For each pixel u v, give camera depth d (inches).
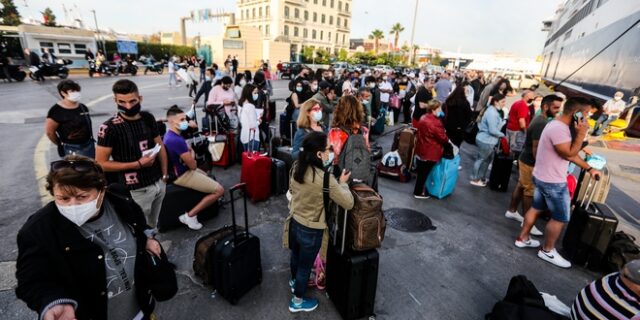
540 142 127.6
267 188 178.4
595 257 129.2
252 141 214.8
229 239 105.0
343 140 126.8
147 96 526.6
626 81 410.3
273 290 112.5
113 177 113.0
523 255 140.7
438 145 184.2
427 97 267.3
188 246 135.0
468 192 208.5
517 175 245.6
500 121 206.4
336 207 95.3
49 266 50.3
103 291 56.5
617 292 70.8
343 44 2856.8
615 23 475.2
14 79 634.2
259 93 257.8
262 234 146.9
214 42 1533.0
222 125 234.7
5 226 142.6
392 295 112.8
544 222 171.9
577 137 115.8
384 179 224.5
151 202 114.1
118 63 897.5
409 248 142.5
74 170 49.6
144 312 66.0
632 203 205.2
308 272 98.1
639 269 68.4
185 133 184.2
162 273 66.4
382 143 313.6
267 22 2386.8
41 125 314.3
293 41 2437.3
